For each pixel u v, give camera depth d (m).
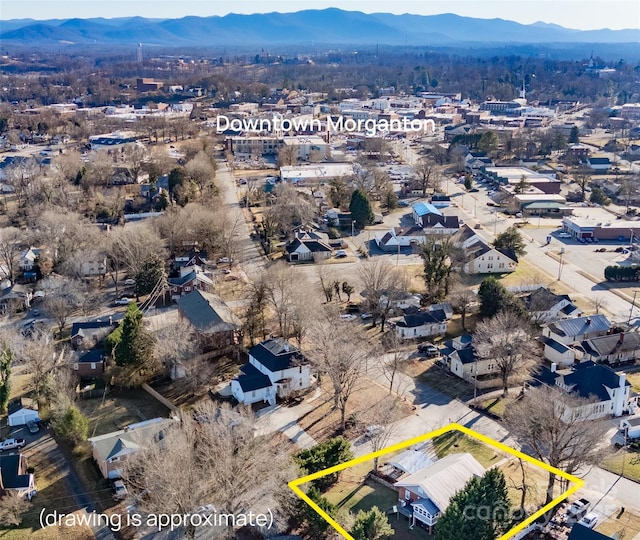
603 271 157.75
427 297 137.75
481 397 100.38
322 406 97.81
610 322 124.62
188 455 73.69
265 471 72.31
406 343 119.56
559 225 197.75
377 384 104.75
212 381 105.19
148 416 96.88
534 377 103.19
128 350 103.50
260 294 119.94
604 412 92.94
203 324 114.62
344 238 183.75
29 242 163.38
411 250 173.38
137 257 144.50
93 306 134.62
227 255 165.62
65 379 99.44
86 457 87.19
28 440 91.75
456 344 113.25
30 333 121.75
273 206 192.38
